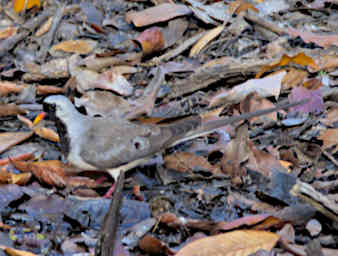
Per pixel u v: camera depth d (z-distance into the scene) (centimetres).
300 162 726
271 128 792
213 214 626
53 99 684
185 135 696
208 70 883
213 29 980
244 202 641
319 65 905
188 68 912
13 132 766
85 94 855
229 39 986
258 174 687
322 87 854
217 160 746
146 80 905
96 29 1004
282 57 868
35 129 771
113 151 678
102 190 712
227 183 683
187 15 988
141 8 1062
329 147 744
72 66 907
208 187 677
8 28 998
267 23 998
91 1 1075
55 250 550
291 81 876
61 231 582
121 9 1060
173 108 847
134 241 570
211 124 696
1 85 868
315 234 575
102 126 693
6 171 669
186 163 711
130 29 1009
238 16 1009
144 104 845
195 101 860
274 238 541
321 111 820
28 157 727
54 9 1048
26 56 956
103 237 445
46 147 758
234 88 833
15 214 605
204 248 527
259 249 532
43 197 628
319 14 1059
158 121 786
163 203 647
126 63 920
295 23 1029
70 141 687
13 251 518
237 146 700
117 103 845
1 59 955
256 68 880
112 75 873
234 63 880
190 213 628
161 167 718
